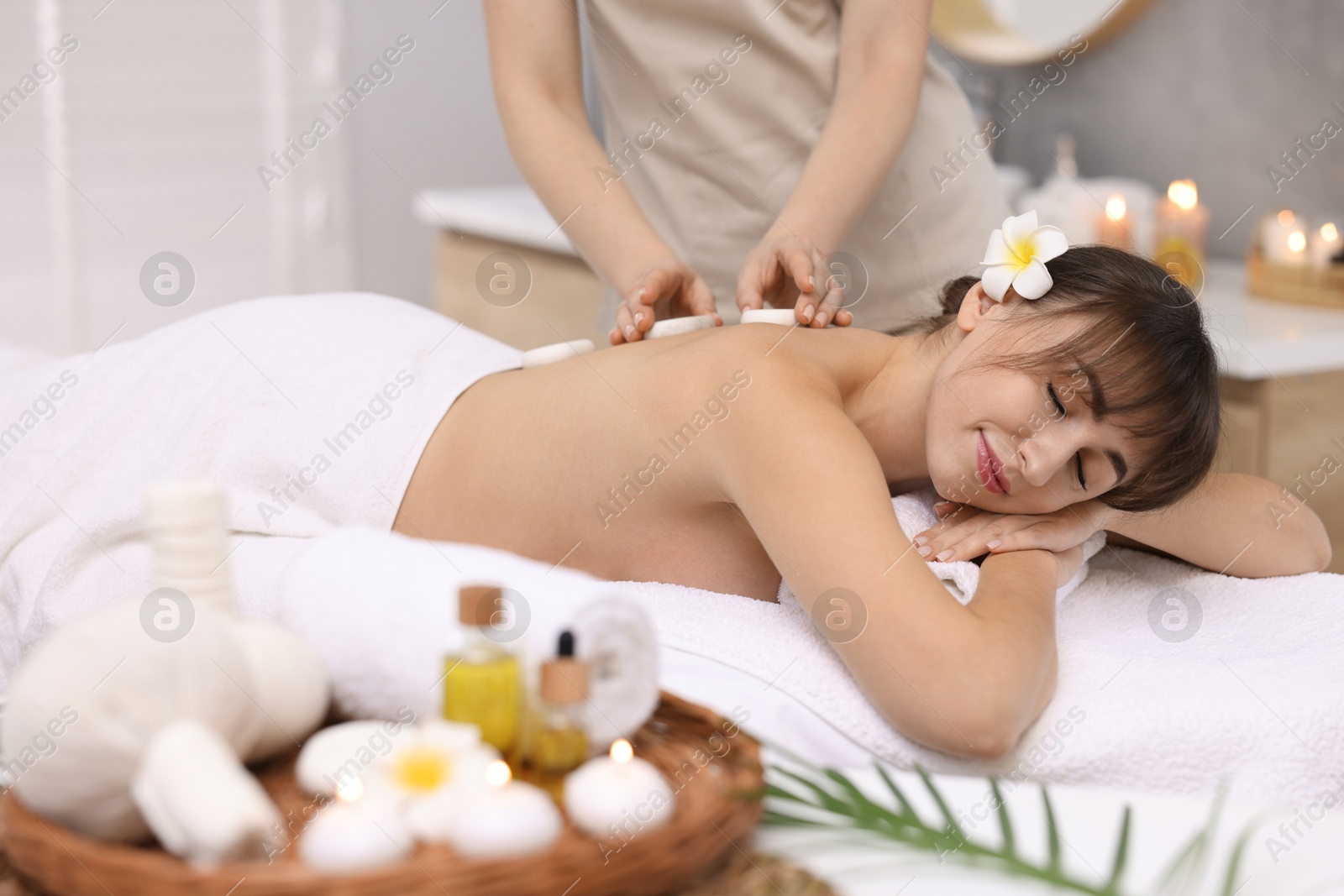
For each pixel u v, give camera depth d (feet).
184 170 9.62
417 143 10.24
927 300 5.07
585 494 3.48
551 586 2.19
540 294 8.64
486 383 3.86
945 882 1.86
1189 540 3.77
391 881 1.60
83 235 9.43
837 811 2.04
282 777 2.14
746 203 5.00
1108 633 3.41
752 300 3.88
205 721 1.89
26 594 3.69
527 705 2.15
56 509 3.81
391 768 1.93
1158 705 2.82
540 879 1.66
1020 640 2.71
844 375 3.44
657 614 3.11
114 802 1.82
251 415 3.82
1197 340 3.25
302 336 3.97
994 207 5.26
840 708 2.77
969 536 3.31
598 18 4.95
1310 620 3.44
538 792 1.86
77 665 1.83
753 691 2.79
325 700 2.21
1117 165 8.14
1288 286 6.64
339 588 2.30
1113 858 1.95
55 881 1.72
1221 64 7.43
